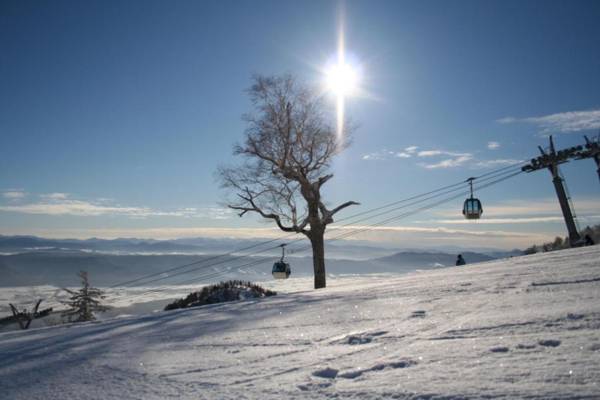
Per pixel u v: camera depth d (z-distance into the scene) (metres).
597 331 3.84
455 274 12.99
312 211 31.23
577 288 6.49
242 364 4.71
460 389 2.90
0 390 4.81
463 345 4.13
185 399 3.64
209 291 28.38
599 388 2.55
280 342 5.81
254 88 30.81
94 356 6.57
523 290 7.17
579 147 26.50
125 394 4.04
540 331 4.16
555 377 2.84
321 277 30.77
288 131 30.64
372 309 7.72
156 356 5.93
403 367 3.70
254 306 12.33
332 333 5.96
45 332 12.57
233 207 31.84
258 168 31.59
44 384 4.88
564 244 35.88
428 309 6.81
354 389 3.28
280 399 3.30
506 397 2.63
